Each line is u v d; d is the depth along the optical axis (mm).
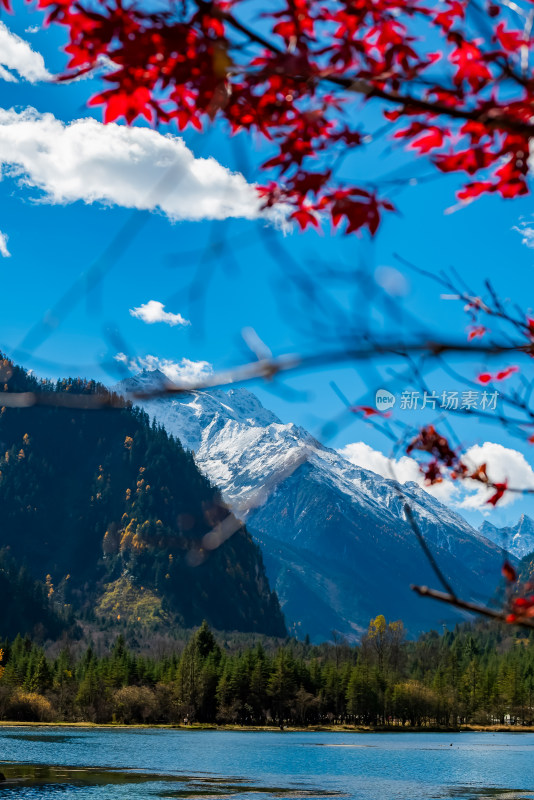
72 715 139625
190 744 94125
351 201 3609
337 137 3809
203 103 3457
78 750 77125
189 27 3303
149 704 138750
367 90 3354
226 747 90875
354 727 151875
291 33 3656
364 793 50812
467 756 87250
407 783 57562
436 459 4688
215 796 46469
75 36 3393
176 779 54781
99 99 3594
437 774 65125
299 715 146125
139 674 152500
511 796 50844
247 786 52531
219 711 140500
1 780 49719
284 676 142750
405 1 3668
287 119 3740
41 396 3125
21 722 133125
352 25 3750
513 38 3594
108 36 3357
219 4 3402
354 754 86250
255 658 146750
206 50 3318
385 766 71625
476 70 3596
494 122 3383
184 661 147625
